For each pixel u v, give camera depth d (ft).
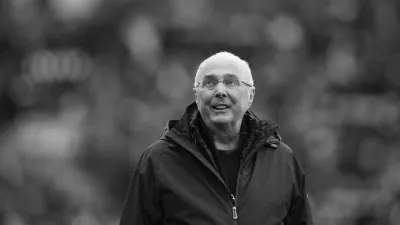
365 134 182.70
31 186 143.13
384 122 189.98
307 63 224.33
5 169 150.30
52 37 233.96
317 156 167.32
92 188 154.30
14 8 239.50
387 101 204.64
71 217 138.72
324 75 216.74
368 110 192.13
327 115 190.29
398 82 216.54
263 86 201.16
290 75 209.97
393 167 164.04
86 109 197.47
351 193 149.89
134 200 36.63
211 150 36.42
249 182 36.11
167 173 36.01
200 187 35.76
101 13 236.84
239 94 35.94
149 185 36.27
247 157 36.32
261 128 36.81
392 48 231.50
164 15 239.09
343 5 249.96
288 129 177.88
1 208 132.16
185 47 232.53
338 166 167.94
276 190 36.32
